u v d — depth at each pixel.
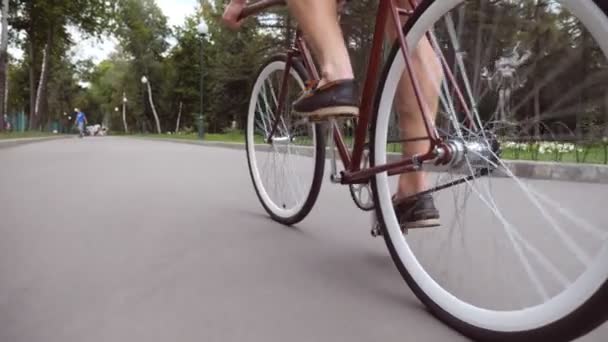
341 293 1.43
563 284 1.10
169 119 50.03
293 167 2.31
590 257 1.05
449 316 1.21
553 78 1.08
